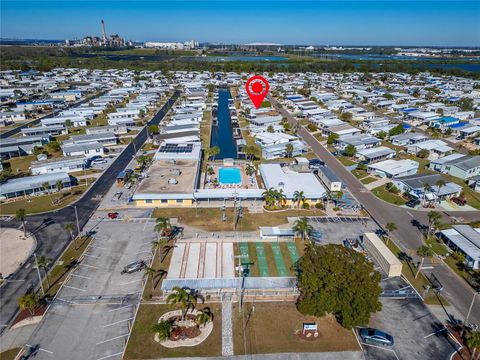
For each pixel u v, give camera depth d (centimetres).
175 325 7050
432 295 8088
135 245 9762
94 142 18512
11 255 9225
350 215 11706
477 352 6544
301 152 17800
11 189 12506
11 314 7300
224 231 10556
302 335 6906
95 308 7488
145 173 13850
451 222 11362
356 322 6619
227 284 7994
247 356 6425
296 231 10181
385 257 8838
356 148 17700
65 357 6334
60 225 10756
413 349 6650
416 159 17188
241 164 16225
